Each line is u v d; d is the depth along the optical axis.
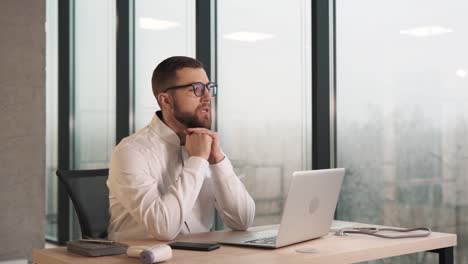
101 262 1.55
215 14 3.87
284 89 3.41
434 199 2.78
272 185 3.50
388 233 2.03
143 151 2.05
